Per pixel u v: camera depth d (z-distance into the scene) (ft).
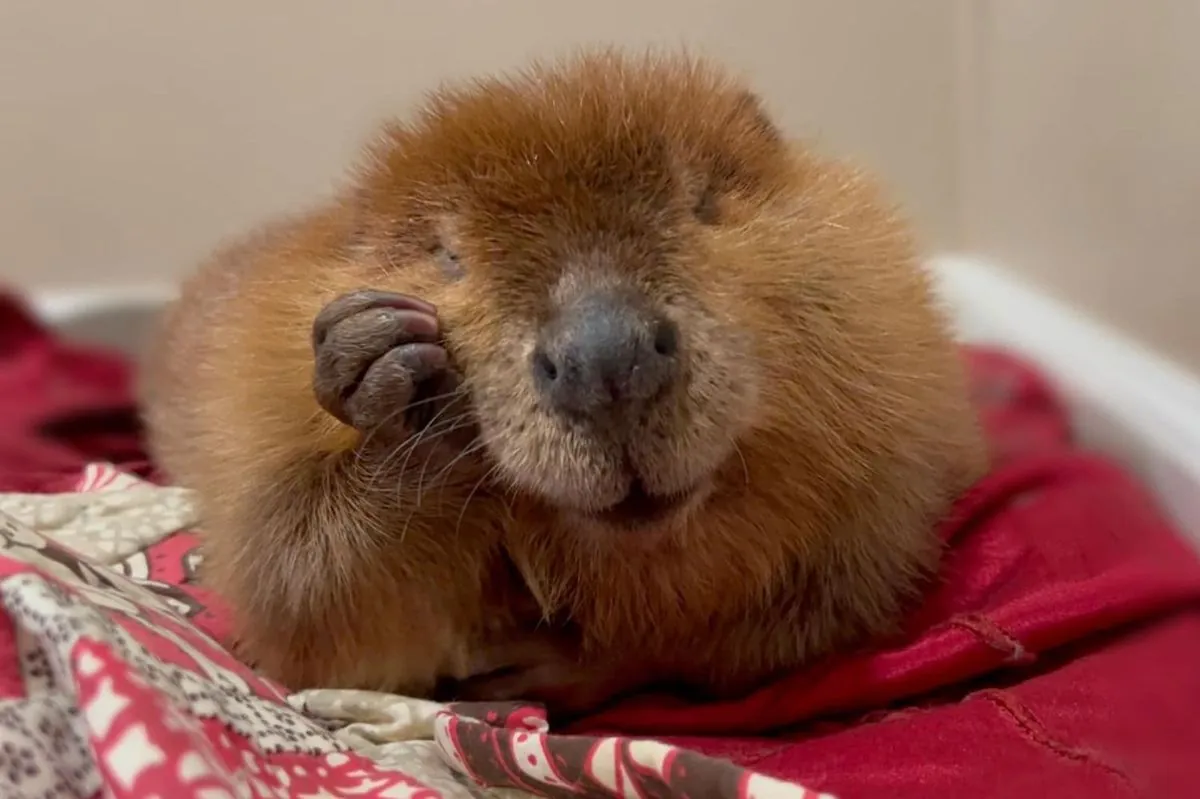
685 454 1.29
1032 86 2.09
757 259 1.40
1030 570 1.53
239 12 2.51
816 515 1.47
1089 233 1.98
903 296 1.53
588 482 1.28
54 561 1.33
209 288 1.84
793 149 1.58
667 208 1.35
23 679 1.17
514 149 1.37
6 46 2.53
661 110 1.40
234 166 2.60
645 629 1.49
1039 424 1.90
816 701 1.45
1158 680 1.40
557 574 1.46
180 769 1.07
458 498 1.43
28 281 2.66
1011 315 2.10
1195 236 1.74
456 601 1.49
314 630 1.48
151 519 1.76
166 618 1.34
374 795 1.22
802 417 1.43
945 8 2.33
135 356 2.55
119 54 2.54
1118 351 1.91
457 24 2.48
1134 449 1.82
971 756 1.32
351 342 1.35
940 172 2.40
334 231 1.54
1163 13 1.76
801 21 2.40
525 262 1.33
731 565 1.45
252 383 1.49
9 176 2.60
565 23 2.47
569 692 1.52
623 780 1.21
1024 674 1.46
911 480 1.51
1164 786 1.29
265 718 1.25
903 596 1.54
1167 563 1.51
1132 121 1.85
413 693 1.53
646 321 1.27
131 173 2.61
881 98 2.40
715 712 1.47
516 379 1.31
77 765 1.13
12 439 2.11
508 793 1.31
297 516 1.46
